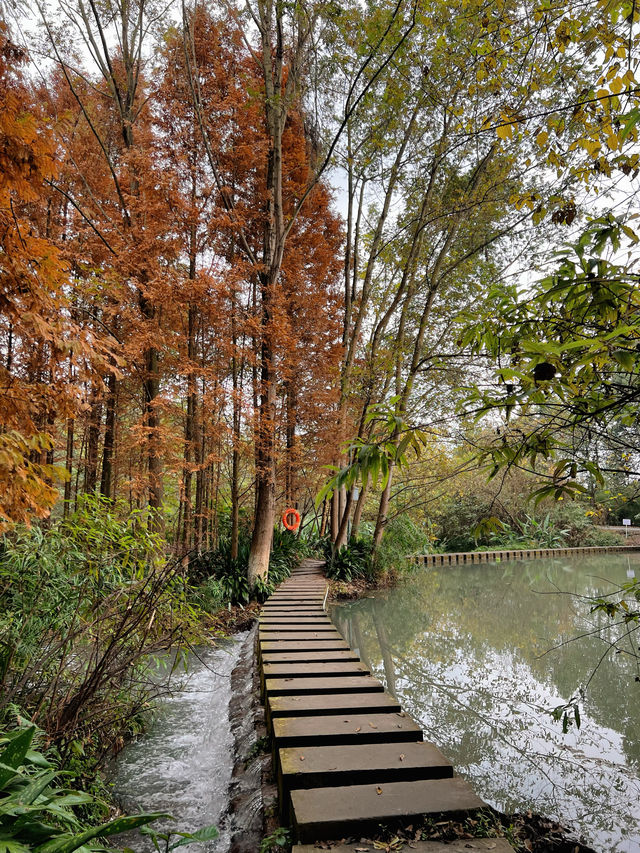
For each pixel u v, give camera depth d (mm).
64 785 2639
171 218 7941
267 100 9664
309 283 12914
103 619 3318
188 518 9297
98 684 3008
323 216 13086
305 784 2496
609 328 1505
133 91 10094
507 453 1837
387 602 12039
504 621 10281
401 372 13000
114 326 7750
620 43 2025
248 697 4965
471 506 21766
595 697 5980
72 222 7613
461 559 20438
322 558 16422
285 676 4387
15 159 1754
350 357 13078
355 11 8141
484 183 10906
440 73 6738
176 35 9711
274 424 9578
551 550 21984
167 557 4012
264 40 10156
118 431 8984
